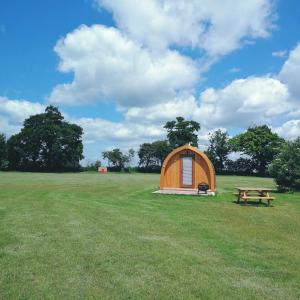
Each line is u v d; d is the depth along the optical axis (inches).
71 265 376.2
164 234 535.8
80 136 3924.7
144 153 4188.0
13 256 403.5
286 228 621.9
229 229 595.2
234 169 3991.1
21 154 3671.3
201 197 1095.0
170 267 376.8
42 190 1269.7
